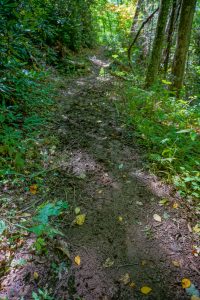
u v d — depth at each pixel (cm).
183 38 570
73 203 224
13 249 172
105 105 461
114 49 1070
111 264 175
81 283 161
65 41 783
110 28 1243
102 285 161
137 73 789
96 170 272
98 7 1231
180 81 602
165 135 343
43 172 255
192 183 250
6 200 211
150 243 194
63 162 278
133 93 500
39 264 167
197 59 866
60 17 722
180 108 470
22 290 151
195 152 333
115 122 393
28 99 375
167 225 212
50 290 154
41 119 341
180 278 170
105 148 317
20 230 186
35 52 542
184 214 225
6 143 265
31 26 344
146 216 219
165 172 272
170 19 670
